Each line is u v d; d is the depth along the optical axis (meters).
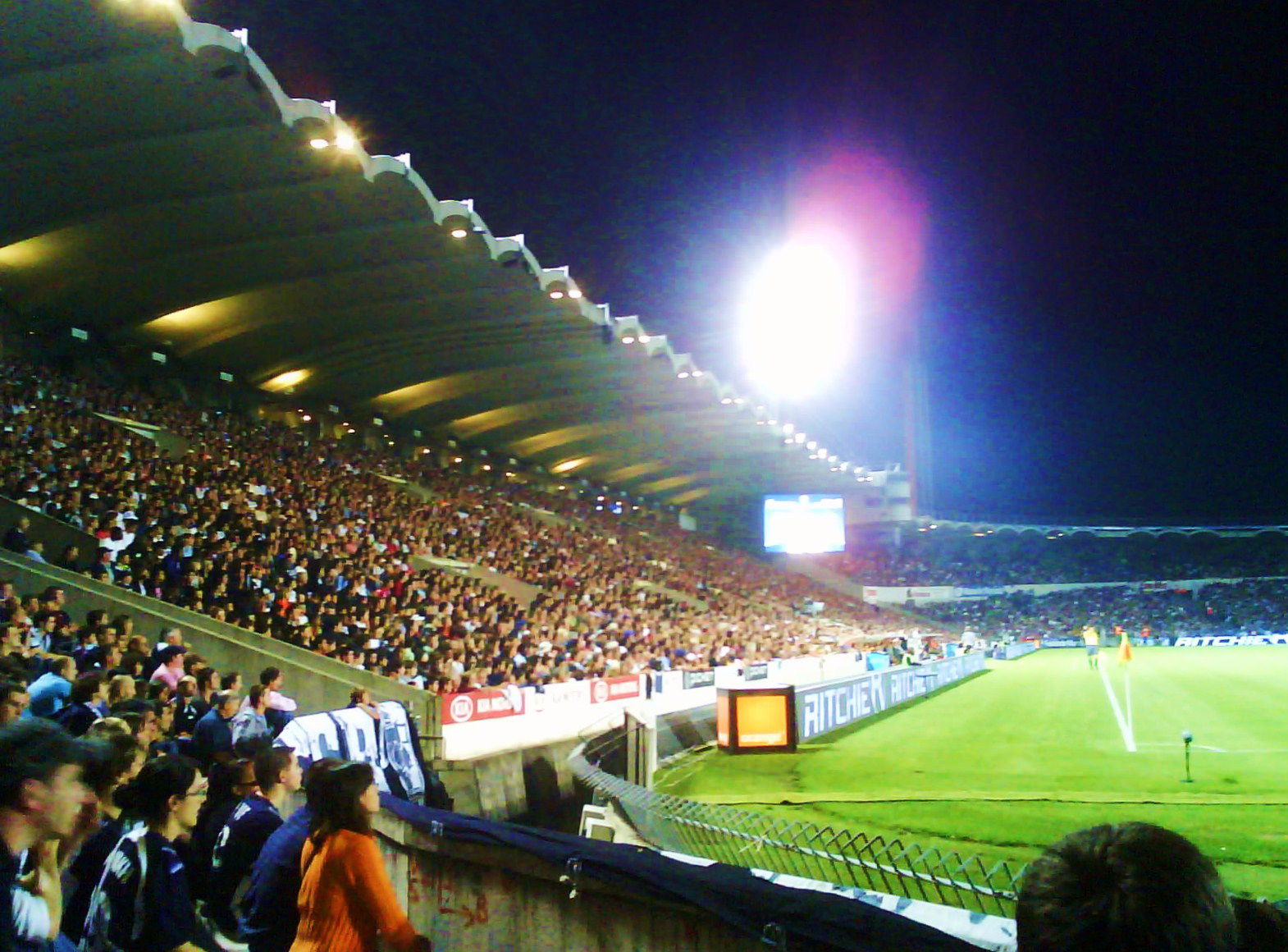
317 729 9.12
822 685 20.34
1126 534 74.62
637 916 3.87
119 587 13.78
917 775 14.88
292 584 17.55
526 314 29.19
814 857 7.21
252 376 31.50
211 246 22.70
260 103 16.75
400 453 39.03
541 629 23.56
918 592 66.50
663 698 22.14
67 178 19.14
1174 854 1.47
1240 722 20.16
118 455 19.03
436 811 5.13
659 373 37.34
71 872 4.10
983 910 5.86
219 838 4.87
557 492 50.06
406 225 22.45
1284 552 73.69
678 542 53.53
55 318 25.16
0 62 15.28
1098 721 20.92
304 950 3.74
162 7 14.34
